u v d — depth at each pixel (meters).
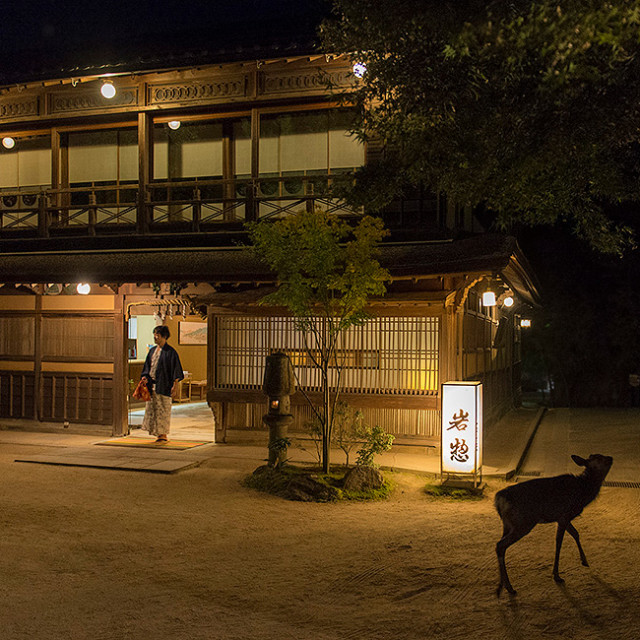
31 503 8.41
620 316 21.08
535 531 7.17
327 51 9.79
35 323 14.12
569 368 22.17
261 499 8.70
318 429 9.79
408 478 9.88
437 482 9.58
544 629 4.70
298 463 10.45
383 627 4.79
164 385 12.72
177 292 12.86
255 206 12.83
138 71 12.47
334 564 6.14
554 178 6.77
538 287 16.09
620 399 21.36
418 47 6.50
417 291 11.32
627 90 5.75
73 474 10.16
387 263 10.80
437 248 11.31
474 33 5.00
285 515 7.93
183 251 12.86
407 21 6.16
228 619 4.93
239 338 12.41
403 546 6.67
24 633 4.67
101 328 13.67
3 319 14.38
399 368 11.45
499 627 4.76
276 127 13.11
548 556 6.31
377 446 9.36
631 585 5.49
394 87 7.21
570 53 4.69
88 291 12.92
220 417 12.55
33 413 14.15
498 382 17.05
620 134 6.01
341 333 11.78
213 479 9.87
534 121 5.95
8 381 14.36
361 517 7.86
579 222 7.55
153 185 13.32
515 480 9.95
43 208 13.95
